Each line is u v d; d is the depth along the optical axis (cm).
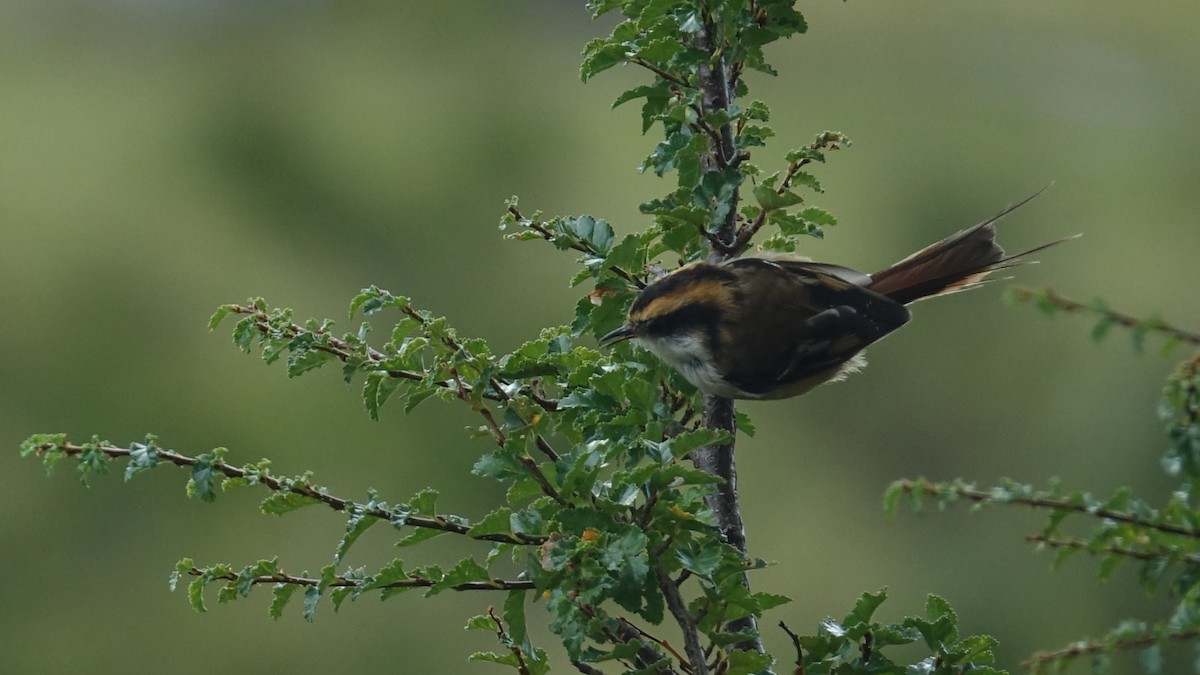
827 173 2009
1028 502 433
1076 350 1827
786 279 701
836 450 1875
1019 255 718
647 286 664
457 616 1647
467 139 2164
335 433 1842
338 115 2228
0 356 1959
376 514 544
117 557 1805
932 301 1922
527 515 522
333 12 2367
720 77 635
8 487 1841
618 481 516
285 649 1664
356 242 2114
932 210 2019
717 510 616
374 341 1992
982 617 1596
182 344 1997
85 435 1920
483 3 2347
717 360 648
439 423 1811
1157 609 1454
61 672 1742
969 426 1850
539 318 1972
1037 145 2131
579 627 488
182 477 1847
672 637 1183
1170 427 401
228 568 553
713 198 610
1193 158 2122
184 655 1709
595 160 2125
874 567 1762
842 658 533
